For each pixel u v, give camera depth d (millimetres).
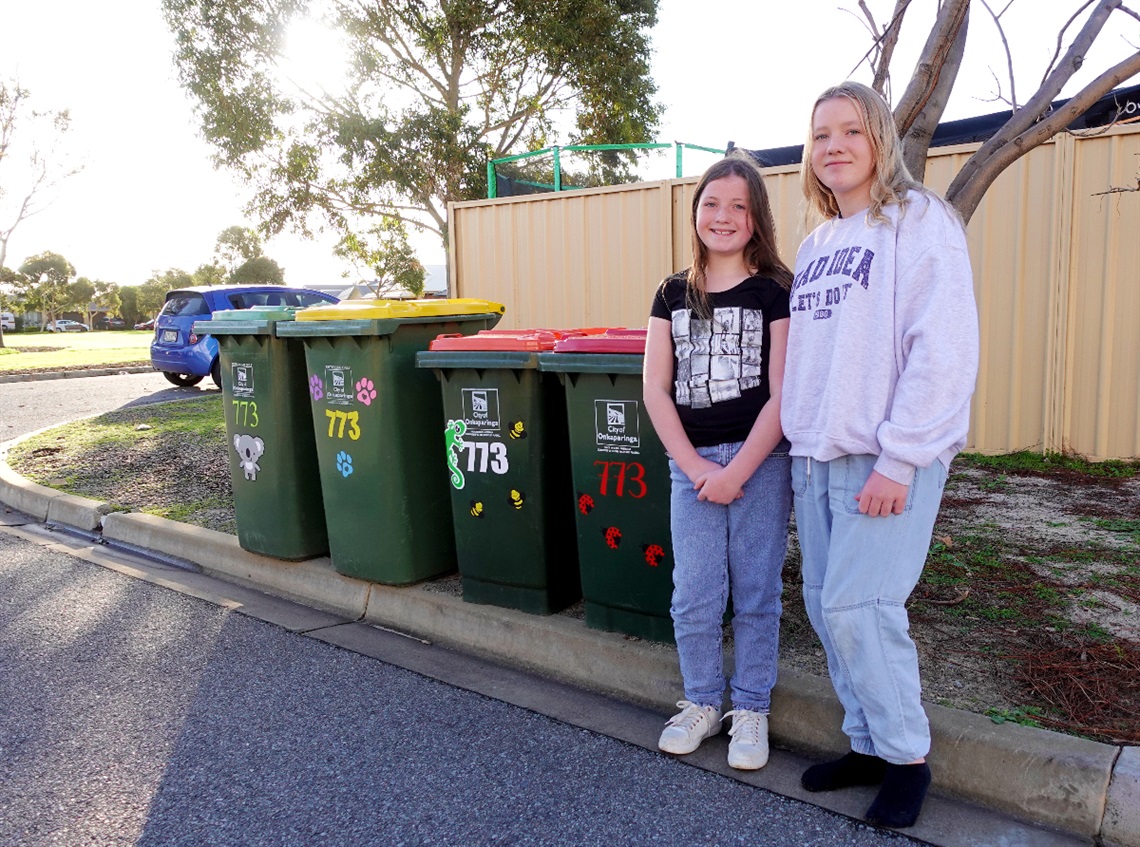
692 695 3094
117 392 14641
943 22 3689
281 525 4887
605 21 19375
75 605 4723
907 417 2285
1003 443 6855
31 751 3139
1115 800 2490
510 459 3916
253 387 4840
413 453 4367
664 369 2908
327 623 4441
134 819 2711
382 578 4438
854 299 2375
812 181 2645
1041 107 3771
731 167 2777
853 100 2408
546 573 3965
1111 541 4676
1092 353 6457
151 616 4543
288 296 15438
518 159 10234
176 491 6895
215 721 3355
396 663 3912
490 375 3900
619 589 3668
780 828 2586
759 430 2705
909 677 2500
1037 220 6539
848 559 2428
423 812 2729
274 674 3797
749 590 2930
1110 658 3264
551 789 2842
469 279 9672
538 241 9062
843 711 3000
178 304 14773
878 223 2365
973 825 2576
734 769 2920
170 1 18453
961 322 2273
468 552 4137
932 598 3934
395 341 4266
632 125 20531
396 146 18719
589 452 3631
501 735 3219
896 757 2531
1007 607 3816
